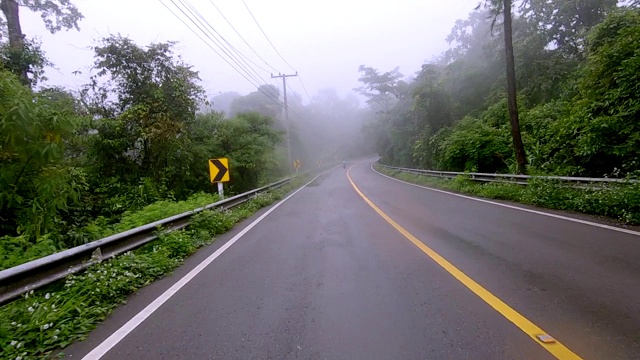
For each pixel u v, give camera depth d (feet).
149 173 49.24
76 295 14.12
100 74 49.11
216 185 61.67
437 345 10.48
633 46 38.81
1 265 16.16
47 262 14.23
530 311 12.38
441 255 19.71
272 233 29.14
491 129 70.59
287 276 17.57
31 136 20.99
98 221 35.14
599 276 15.29
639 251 18.43
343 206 43.91
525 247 20.49
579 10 77.36
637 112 37.19
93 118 44.14
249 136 68.03
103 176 47.06
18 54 39.88
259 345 11.03
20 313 12.57
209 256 22.48
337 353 10.34
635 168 36.52
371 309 13.17
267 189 63.41
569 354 9.73
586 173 42.19
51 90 36.50
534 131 61.93
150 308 14.39
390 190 63.93
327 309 13.39
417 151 108.68
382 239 24.44
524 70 82.58
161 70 51.52
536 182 38.14
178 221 27.25
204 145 60.23
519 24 85.97
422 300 13.75
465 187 55.06
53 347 11.38
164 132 46.96
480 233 24.84
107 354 10.91
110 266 17.08
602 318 11.66
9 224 23.44
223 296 15.31
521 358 9.62
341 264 19.03
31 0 53.26
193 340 11.54
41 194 22.45
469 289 14.61
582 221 26.58
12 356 10.60
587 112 42.27
